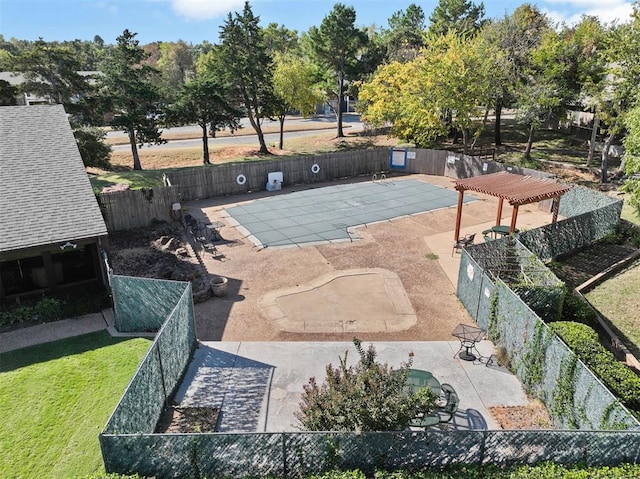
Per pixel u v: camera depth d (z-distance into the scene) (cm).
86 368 1191
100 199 2256
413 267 1884
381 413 823
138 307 1364
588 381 925
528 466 820
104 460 784
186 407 1067
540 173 2744
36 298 1597
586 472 791
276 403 1084
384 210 2608
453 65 3066
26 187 1602
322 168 3259
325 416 851
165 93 3762
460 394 1113
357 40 4497
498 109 3953
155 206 2392
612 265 1889
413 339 1381
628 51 2542
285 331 1423
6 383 1127
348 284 1738
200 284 1692
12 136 1791
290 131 5562
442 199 2800
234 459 814
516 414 1051
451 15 5416
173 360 1130
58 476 855
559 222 1891
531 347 1109
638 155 1791
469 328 1331
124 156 4241
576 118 4225
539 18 3947
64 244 1450
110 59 3359
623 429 837
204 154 3844
